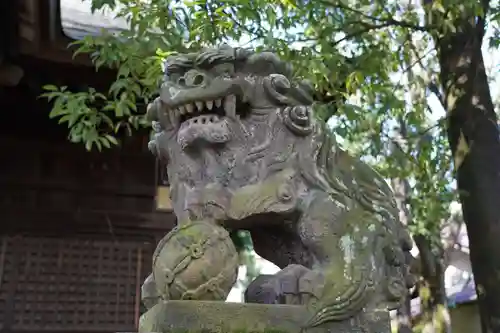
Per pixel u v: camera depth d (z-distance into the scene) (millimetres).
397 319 6039
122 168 4910
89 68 4172
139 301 4652
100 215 4770
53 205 4715
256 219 1832
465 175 3473
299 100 2004
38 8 3650
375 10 3951
